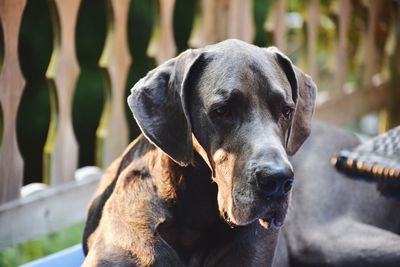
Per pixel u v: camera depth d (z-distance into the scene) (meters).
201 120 4.30
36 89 8.53
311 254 5.66
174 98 4.36
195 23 7.72
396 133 5.91
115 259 4.66
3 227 6.42
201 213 4.59
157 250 4.60
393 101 9.50
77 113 8.76
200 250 4.69
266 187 4.01
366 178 5.79
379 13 9.23
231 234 4.66
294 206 5.84
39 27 8.47
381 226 5.96
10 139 6.38
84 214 7.04
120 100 7.21
